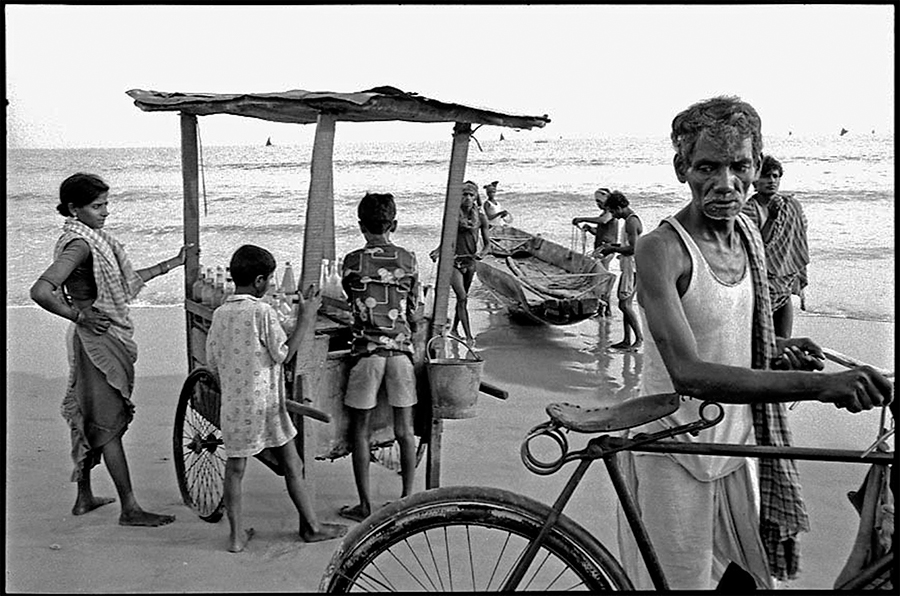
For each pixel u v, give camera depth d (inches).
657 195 1099.3
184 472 195.0
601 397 293.1
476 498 97.5
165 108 188.9
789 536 109.0
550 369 336.2
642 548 98.2
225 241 793.6
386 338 183.5
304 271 170.9
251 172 1250.0
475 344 388.5
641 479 109.2
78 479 185.3
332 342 199.2
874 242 709.3
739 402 90.5
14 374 319.6
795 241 208.4
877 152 1321.4
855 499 110.7
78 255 172.1
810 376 88.1
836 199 956.0
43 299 166.4
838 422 259.3
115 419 179.5
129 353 180.4
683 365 93.4
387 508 97.6
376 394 184.7
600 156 1481.3
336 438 184.7
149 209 986.1
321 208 169.6
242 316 165.0
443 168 1342.3
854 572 103.7
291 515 189.9
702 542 107.2
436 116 177.8
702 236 103.7
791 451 92.0
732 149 98.3
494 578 154.5
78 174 176.9
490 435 247.4
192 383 188.1
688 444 93.2
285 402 170.9
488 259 473.4
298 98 165.5
